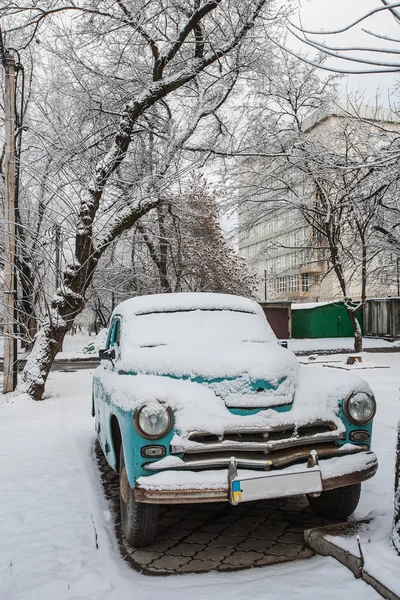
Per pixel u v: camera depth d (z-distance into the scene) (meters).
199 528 4.53
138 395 3.85
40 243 11.94
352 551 3.47
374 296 40.66
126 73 17.06
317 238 23.97
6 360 12.73
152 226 22.45
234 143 18.11
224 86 16.73
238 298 6.08
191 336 5.19
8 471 6.16
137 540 4.02
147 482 3.60
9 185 12.16
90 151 14.47
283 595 3.19
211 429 3.76
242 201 20.27
